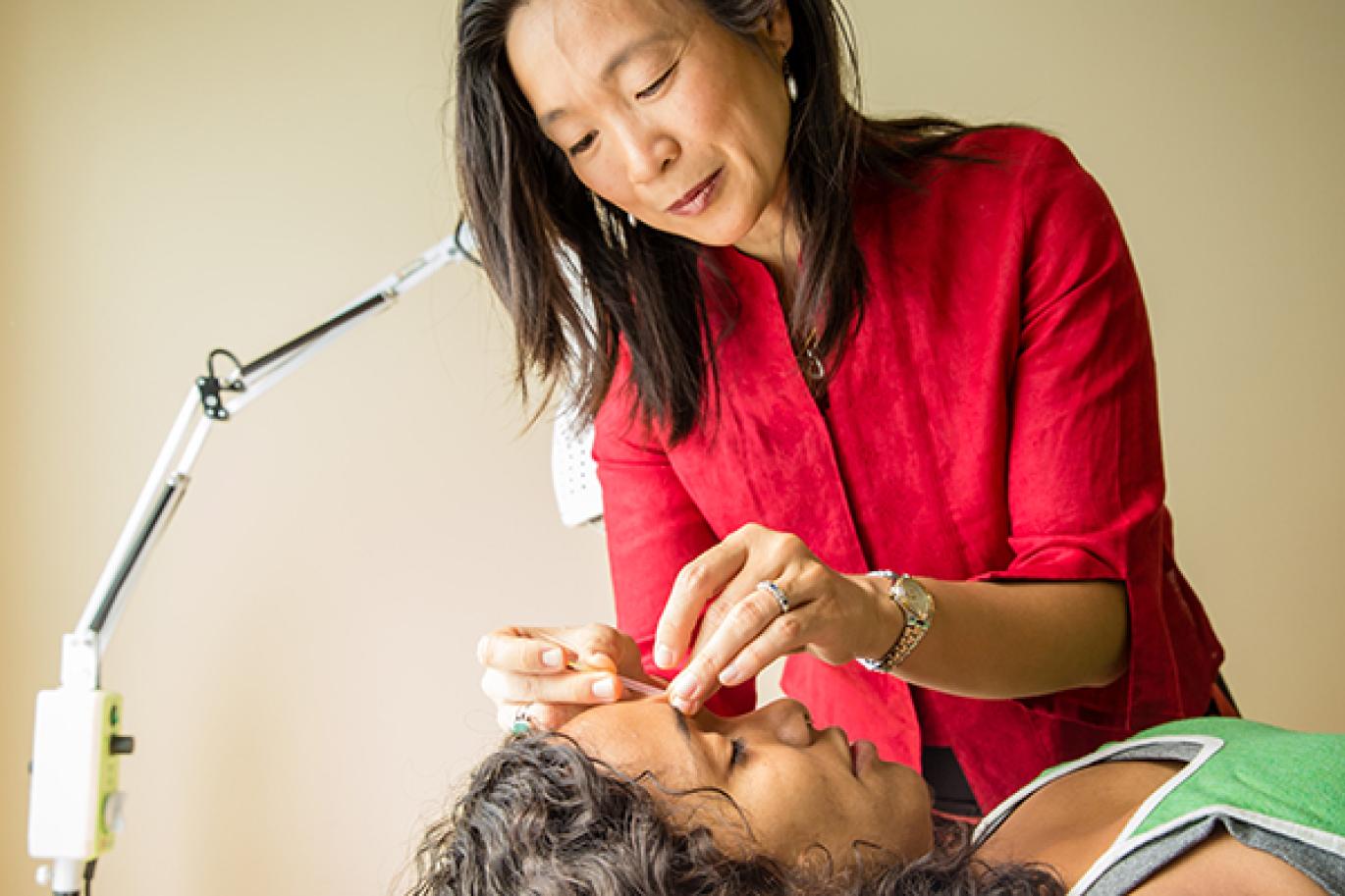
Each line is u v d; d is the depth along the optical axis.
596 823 0.99
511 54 1.22
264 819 2.69
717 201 1.24
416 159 2.75
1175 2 2.92
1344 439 2.94
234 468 2.72
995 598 1.23
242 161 2.72
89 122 2.68
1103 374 1.31
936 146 1.39
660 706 1.08
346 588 2.73
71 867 1.97
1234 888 0.94
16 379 2.66
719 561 1.10
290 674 2.71
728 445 1.45
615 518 1.57
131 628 2.68
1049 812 1.16
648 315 1.41
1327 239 2.94
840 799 1.05
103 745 1.98
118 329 2.68
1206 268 2.94
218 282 2.70
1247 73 2.93
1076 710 1.38
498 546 2.77
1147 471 1.33
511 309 1.38
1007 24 2.90
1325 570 2.94
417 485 2.76
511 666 1.12
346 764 2.71
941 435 1.38
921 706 1.47
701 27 1.17
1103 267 1.32
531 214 1.34
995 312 1.33
